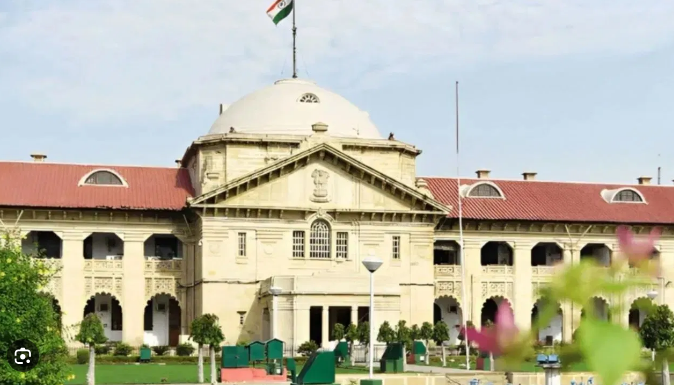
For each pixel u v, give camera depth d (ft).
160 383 174.50
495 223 293.64
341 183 272.51
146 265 273.95
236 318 262.47
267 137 277.03
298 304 249.55
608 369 18.24
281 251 266.98
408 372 191.62
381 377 171.53
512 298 293.43
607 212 302.86
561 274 19.94
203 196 261.44
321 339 255.70
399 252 274.77
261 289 263.49
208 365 232.73
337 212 270.26
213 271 262.47
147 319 281.74
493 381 163.73
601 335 18.58
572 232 298.56
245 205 264.31
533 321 20.43
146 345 257.75
